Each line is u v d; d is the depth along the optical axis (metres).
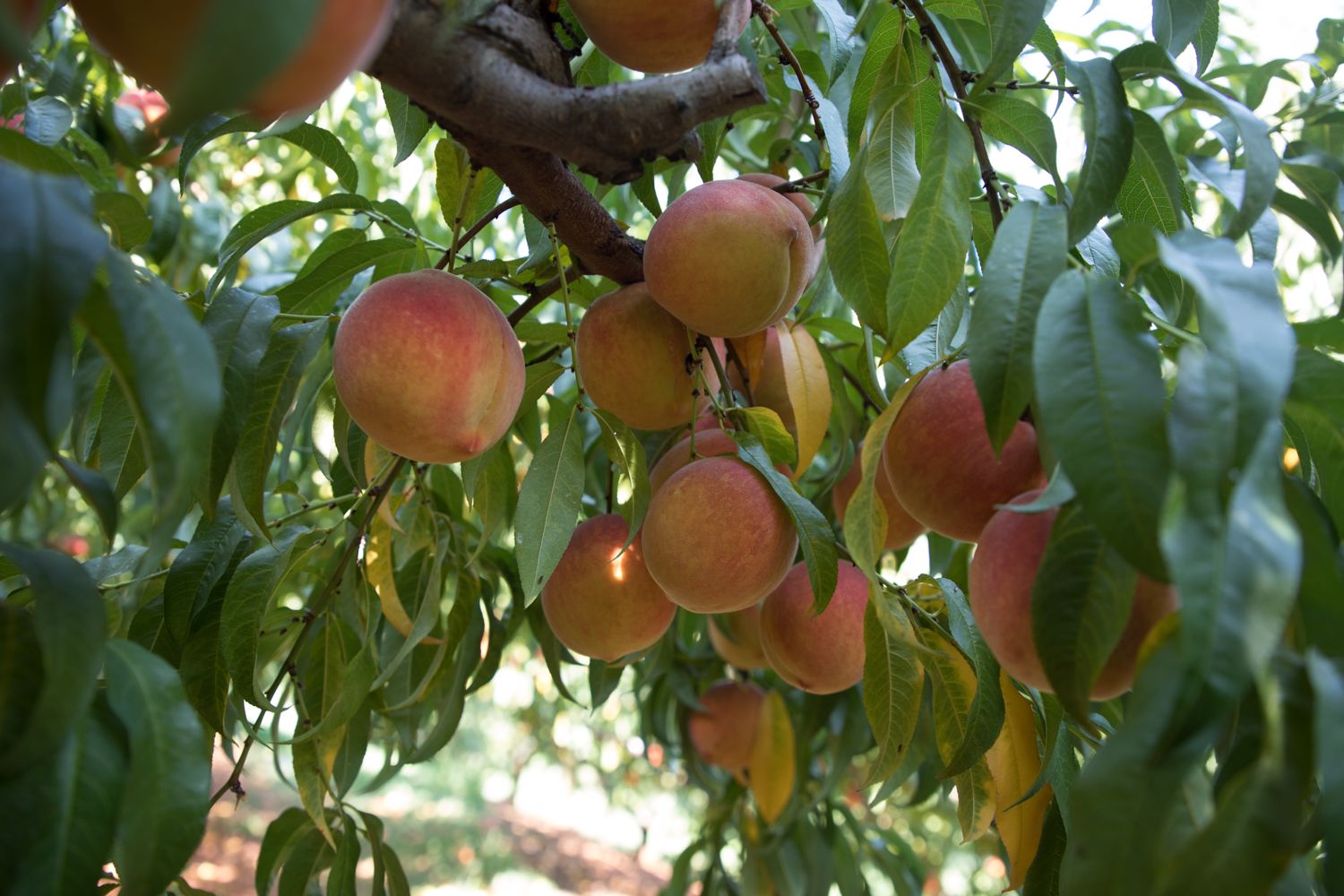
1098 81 1.08
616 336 1.37
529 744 8.23
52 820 0.75
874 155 1.25
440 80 0.91
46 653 0.74
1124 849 0.73
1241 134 0.97
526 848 9.91
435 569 1.45
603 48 1.19
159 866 0.79
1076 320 0.78
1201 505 0.65
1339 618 0.74
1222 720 0.62
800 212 1.34
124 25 0.62
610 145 0.99
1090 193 1.04
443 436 1.18
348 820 1.50
